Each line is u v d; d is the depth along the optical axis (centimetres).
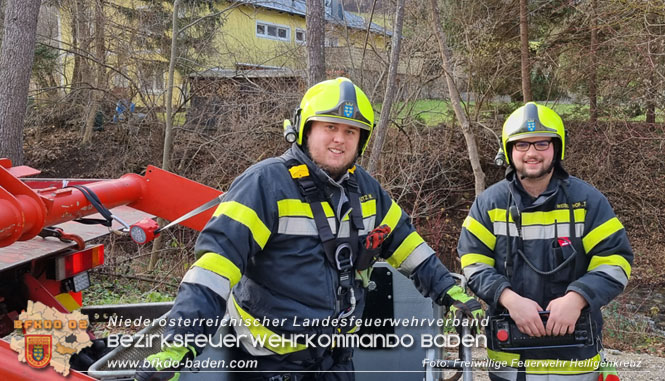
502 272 268
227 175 1203
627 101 1348
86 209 323
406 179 1132
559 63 1398
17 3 934
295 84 1251
